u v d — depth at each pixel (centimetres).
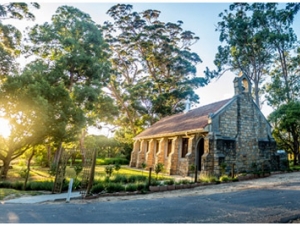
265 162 2111
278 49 3150
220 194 1116
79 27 2806
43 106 1630
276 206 822
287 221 652
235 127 2050
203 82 4309
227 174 1831
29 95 1633
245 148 2039
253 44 3191
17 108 1641
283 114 2494
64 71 2562
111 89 4219
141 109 4203
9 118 1698
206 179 1503
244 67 3516
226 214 736
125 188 1237
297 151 2691
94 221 661
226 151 1928
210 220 671
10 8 2398
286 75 3170
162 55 4425
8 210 795
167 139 2500
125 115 4378
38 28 2688
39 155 3109
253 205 852
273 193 1073
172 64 4403
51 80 2350
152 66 4681
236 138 2016
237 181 1584
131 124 4284
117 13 4356
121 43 4466
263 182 1467
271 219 671
